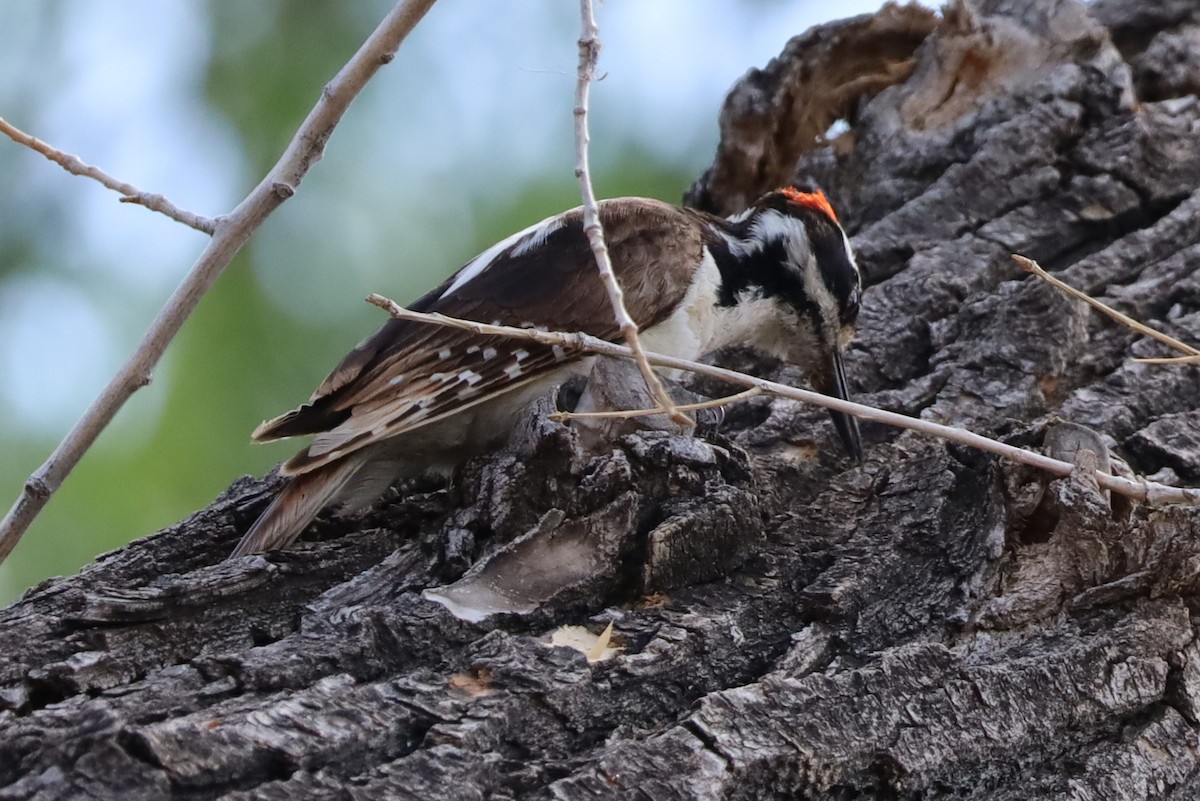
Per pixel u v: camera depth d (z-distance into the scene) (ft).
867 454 23.32
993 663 18.43
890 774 16.72
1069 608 19.72
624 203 26.14
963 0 32.50
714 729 16.07
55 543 32.83
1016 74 31.81
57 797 13.53
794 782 16.12
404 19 18.85
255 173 36.19
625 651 17.46
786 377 30.22
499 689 16.25
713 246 27.09
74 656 16.28
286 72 36.68
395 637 16.98
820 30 33.94
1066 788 17.76
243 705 15.23
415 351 23.20
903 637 19.17
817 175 33.27
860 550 20.24
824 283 28.02
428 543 19.44
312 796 14.14
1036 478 20.62
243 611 18.11
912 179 31.68
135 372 19.07
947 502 21.03
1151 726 18.78
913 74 33.35
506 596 17.99
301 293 35.29
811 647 18.49
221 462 33.78
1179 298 27.35
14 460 33.86
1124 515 20.45
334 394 23.06
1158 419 23.89
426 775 14.76
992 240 29.01
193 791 14.11
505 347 23.56
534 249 24.71
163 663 16.93
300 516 21.08
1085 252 29.45
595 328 24.45
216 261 19.08
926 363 26.71
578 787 15.05
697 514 19.10
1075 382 25.58
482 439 24.17
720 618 18.30
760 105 33.91
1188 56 31.96
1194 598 20.18
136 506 33.17
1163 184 29.68
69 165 18.54
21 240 35.45
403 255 35.70
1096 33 31.40
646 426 20.93
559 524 18.78
